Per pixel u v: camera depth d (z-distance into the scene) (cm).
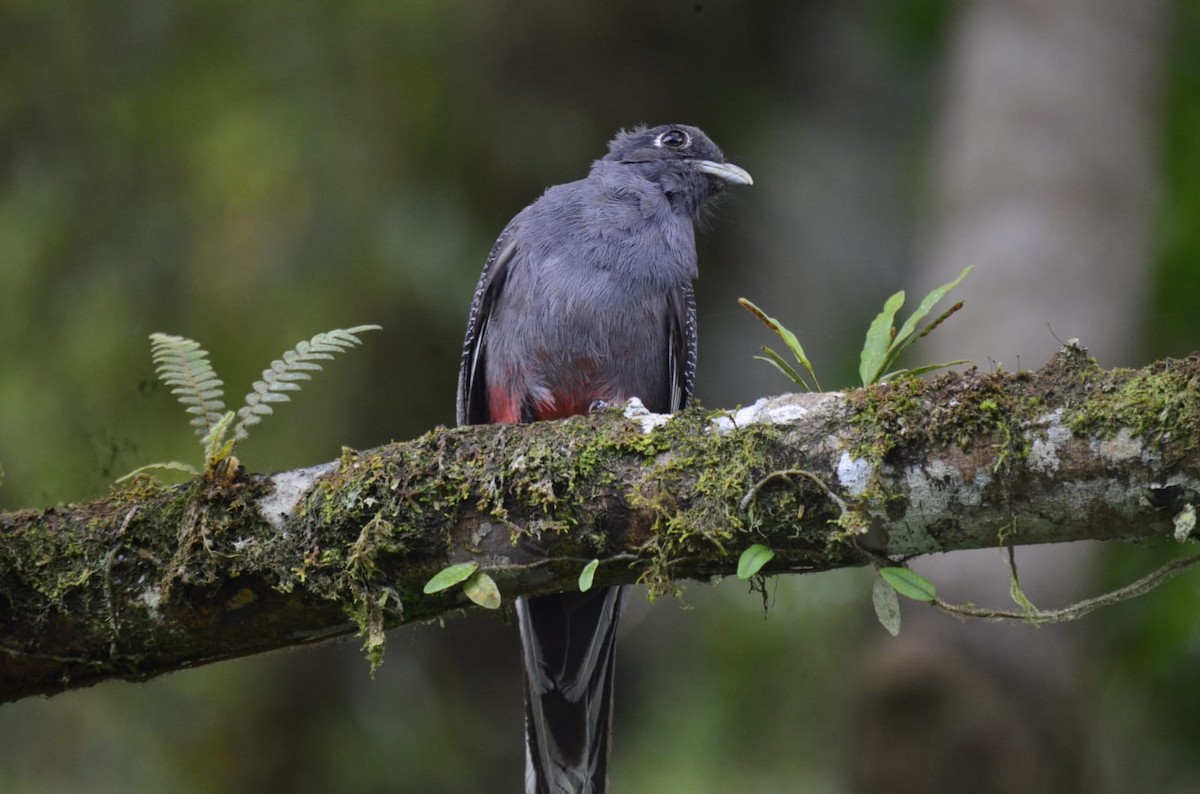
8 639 636
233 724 1297
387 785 1314
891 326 636
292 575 625
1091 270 1143
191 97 1463
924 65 1630
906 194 1586
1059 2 1249
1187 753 1120
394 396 1395
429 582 618
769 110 1661
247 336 1369
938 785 976
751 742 1233
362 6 1507
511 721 1374
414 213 1425
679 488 598
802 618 1269
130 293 1379
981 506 565
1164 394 538
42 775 1238
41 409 1323
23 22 1478
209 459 636
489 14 1551
